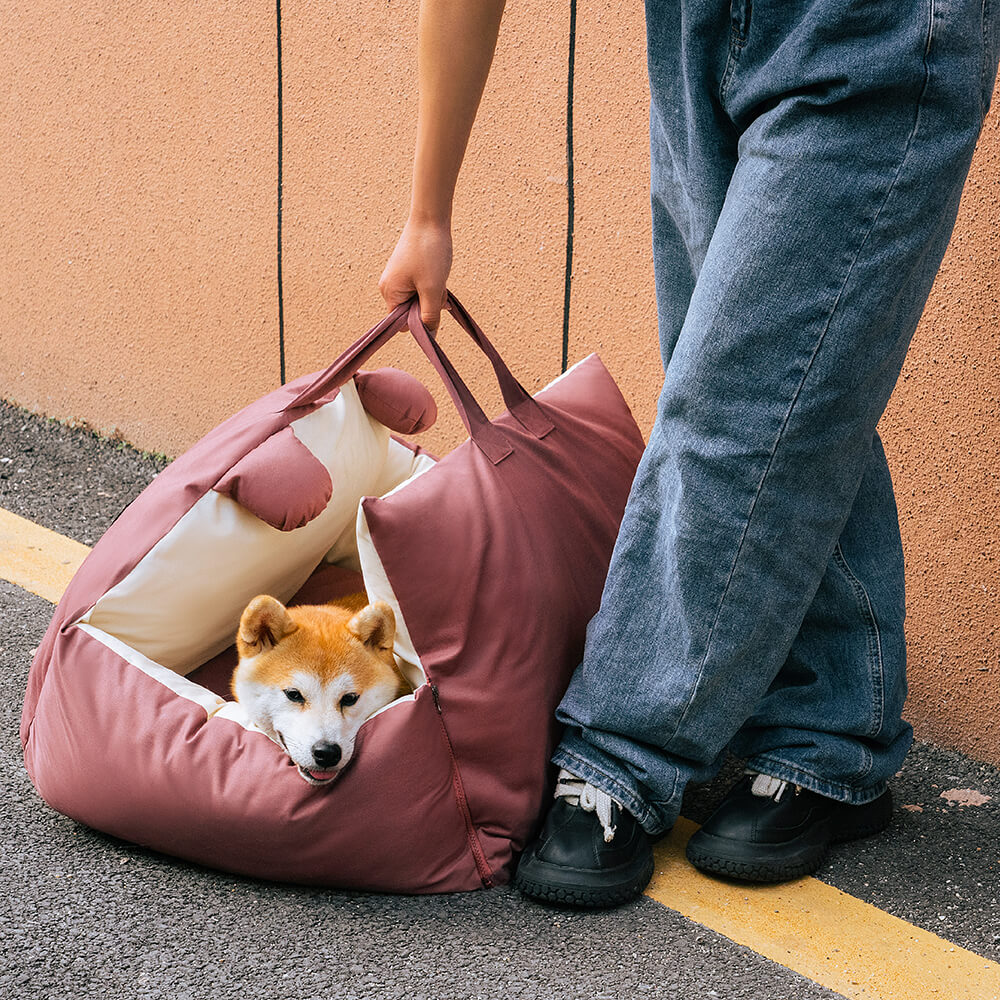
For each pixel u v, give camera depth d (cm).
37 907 191
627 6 287
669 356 225
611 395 244
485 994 173
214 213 407
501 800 201
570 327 315
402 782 193
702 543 185
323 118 366
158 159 420
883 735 212
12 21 459
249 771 196
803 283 176
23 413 502
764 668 194
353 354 229
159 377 444
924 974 182
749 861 202
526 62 311
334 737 192
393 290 225
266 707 217
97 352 465
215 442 231
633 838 198
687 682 190
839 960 184
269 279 396
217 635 238
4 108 473
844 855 215
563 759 203
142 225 433
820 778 206
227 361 418
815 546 188
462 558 200
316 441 235
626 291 301
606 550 224
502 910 195
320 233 376
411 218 219
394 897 198
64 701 209
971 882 207
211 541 220
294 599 281
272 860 195
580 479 224
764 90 177
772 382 179
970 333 241
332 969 178
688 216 204
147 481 426
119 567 216
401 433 261
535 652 204
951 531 252
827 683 211
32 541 367
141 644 219
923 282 184
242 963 178
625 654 196
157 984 173
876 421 187
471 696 198
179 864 206
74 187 454
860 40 169
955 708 257
